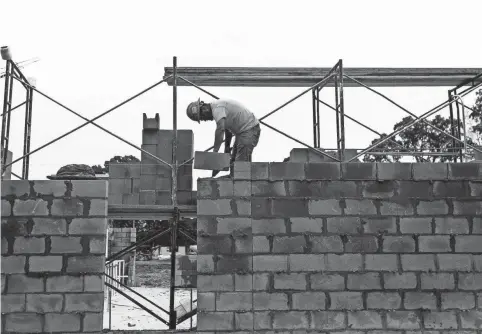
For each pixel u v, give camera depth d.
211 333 5.07
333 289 5.17
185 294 15.66
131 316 10.83
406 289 5.19
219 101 5.77
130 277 18.41
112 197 6.57
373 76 6.84
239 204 5.24
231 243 5.19
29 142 6.71
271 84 6.96
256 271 5.16
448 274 5.22
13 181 5.18
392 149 9.62
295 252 5.20
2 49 5.71
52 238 5.14
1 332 4.99
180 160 6.42
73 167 5.68
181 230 6.18
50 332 5.02
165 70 6.42
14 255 5.10
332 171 5.32
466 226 5.29
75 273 5.11
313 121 7.52
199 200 5.23
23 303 5.04
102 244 5.17
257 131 5.88
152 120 6.52
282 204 5.26
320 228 5.24
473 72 6.83
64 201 5.20
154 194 6.35
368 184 5.31
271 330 5.10
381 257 5.22
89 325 5.05
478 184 5.35
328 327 5.12
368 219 5.27
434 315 5.16
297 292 5.15
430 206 5.30
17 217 5.15
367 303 5.16
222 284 5.14
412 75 6.86
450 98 8.05
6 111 5.84
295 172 5.31
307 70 6.70
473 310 5.18
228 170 5.54
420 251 5.25
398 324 5.14
